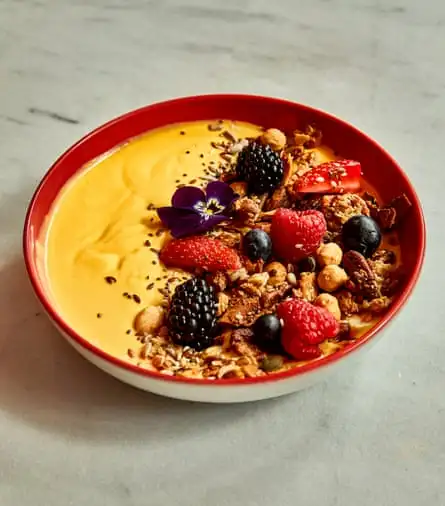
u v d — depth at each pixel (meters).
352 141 0.52
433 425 0.44
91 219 0.49
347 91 0.59
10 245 0.51
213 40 0.63
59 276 0.46
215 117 0.54
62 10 0.64
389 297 0.46
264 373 0.42
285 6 0.65
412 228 0.48
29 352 0.46
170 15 0.64
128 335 0.44
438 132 0.57
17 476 0.42
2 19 0.64
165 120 0.53
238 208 0.48
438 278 0.50
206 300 0.43
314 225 0.46
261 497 0.42
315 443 0.43
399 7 0.65
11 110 0.58
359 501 0.42
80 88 0.59
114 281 0.46
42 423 0.44
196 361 0.43
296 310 0.43
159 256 0.47
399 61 0.61
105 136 0.51
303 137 0.52
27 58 0.61
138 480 0.42
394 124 0.57
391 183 0.50
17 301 0.48
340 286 0.46
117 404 0.45
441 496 0.42
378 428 0.44
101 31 0.63
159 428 0.44
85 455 0.43
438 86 0.60
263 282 0.45
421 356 0.47
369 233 0.47
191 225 0.47
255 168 0.49
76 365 0.46
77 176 0.51
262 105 0.53
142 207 0.49
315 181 0.49
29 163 0.55
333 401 0.45
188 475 0.42
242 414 0.44
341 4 0.65
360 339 0.42
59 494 0.42
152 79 0.60
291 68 0.61
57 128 0.57
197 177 0.51
